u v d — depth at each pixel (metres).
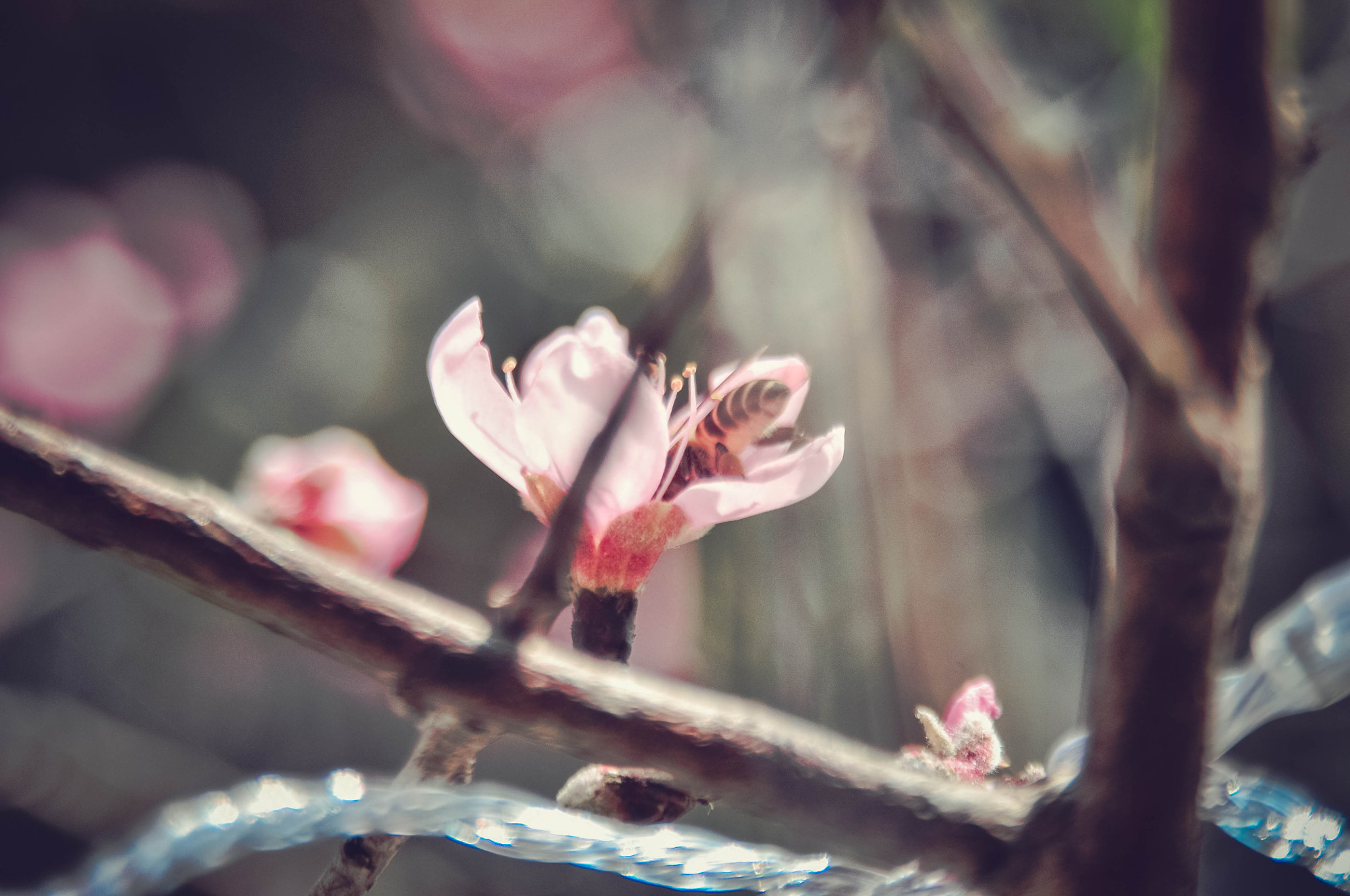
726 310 0.35
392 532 0.30
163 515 0.23
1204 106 0.24
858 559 0.38
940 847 0.23
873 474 0.38
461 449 0.70
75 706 0.52
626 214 0.71
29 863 0.58
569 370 0.24
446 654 0.23
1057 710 0.42
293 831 0.23
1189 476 0.23
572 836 0.23
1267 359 0.24
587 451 0.23
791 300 0.36
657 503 0.24
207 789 0.52
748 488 0.24
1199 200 0.24
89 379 0.70
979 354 0.48
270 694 0.67
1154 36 0.32
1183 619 0.23
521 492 0.25
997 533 0.47
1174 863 0.24
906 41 0.23
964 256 0.47
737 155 0.24
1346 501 0.64
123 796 0.50
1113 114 0.34
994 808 0.24
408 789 0.23
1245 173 0.24
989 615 0.41
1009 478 0.51
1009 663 0.42
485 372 0.25
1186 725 0.23
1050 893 0.23
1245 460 0.23
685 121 0.47
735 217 0.25
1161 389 0.23
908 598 0.39
